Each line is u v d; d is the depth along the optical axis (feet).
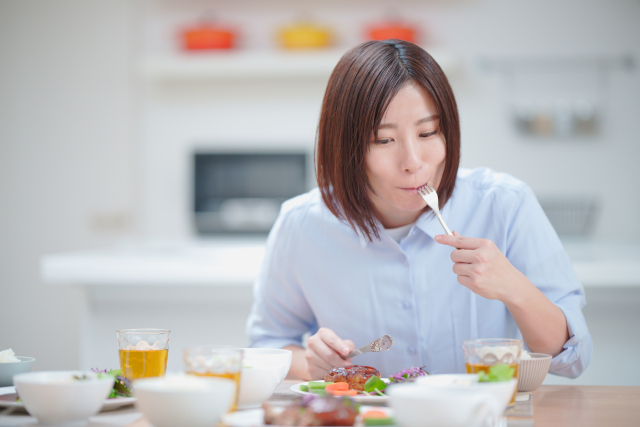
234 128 11.26
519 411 2.52
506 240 3.87
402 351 3.92
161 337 2.89
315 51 10.48
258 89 11.23
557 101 10.62
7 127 11.19
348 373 2.91
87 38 11.18
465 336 3.88
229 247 8.41
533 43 10.65
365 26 10.64
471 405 1.91
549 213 10.50
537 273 3.74
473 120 10.78
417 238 3.87
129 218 11.12
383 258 3.90
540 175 10.66
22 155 11.18
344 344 3.30
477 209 3.94
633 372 6.05
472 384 2.25
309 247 4.07
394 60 3.21
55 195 11.16
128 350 2.85
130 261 6.70
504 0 10.69
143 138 11.35
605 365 6.09
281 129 11.18
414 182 3.26
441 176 3.48
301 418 2.09
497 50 10.72
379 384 2.73
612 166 10.50
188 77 11.13
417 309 3.89
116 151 11.15
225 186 11.11
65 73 11.17
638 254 7.22
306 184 11.03
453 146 3.34
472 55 10.76
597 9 10.50
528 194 3.91
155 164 11.33
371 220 3.64
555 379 6.03
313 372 3.42
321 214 4.03
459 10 10.77
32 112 11.19
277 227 4.24
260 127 11.21
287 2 11.05
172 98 11.32
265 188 11.05
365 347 3.23
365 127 3.23
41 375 2.39
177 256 7.23
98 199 11.15
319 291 4.07
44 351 10.78
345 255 3.98
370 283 3.93
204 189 11.12
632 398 2.94
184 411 2.03
